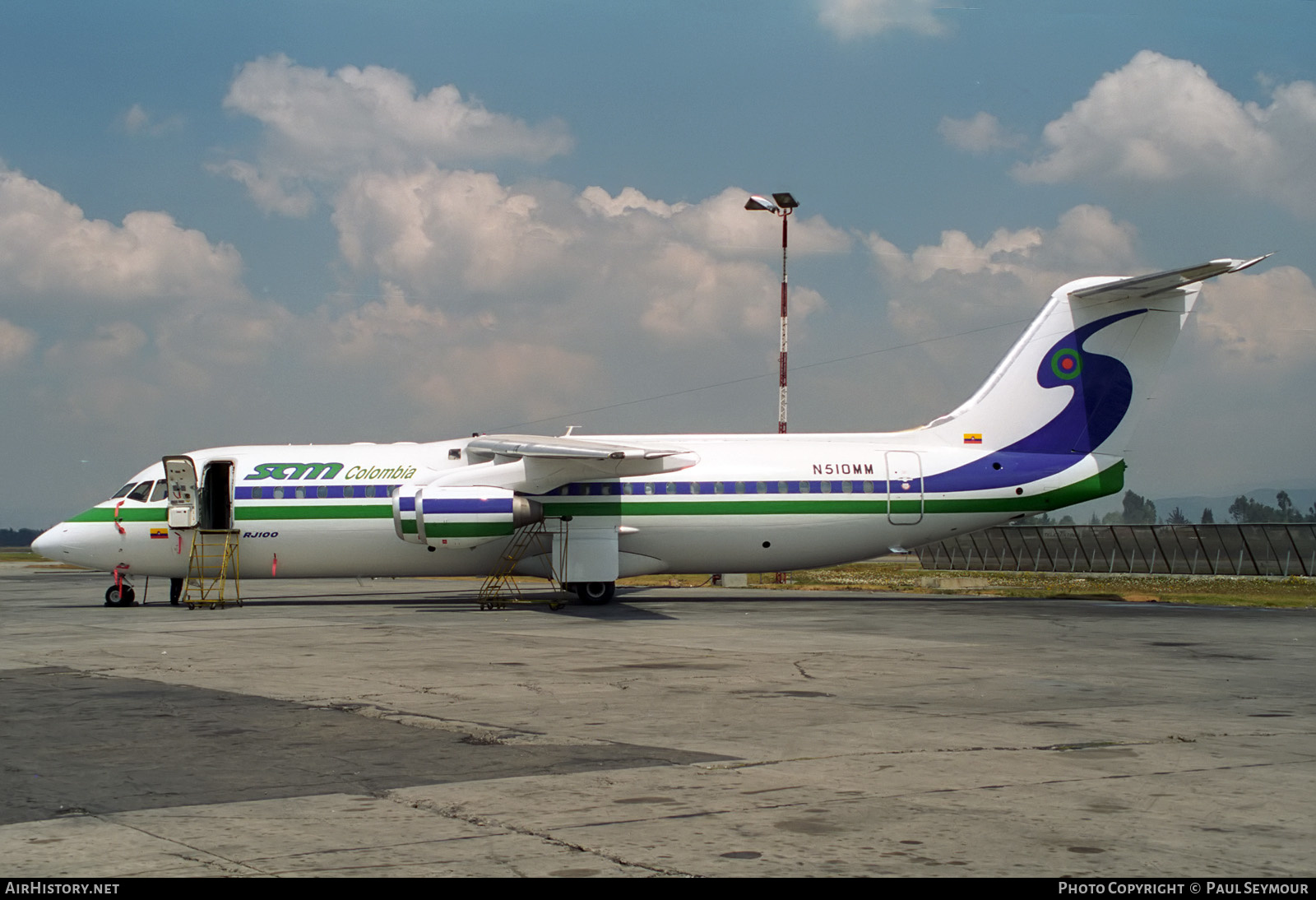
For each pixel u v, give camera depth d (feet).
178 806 25.98
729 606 93.61
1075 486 97.55
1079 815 24.95
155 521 94.27
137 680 47.21
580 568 92.63
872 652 58.13
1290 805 25.81
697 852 22.22
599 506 93.45
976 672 49.80
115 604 97.81
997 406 98.22
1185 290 98.17
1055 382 98.17
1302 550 157.99
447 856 21.97
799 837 23.25
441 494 89.15
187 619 80.28
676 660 54.34
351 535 94.12
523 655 56.54
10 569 228.63
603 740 33.73
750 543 95.55
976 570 200.64
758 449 97.09
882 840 23.03
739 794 26.94
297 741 33.71
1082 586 139.85
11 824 24.45
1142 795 26.84
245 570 95.55
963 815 24.98
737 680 47.21
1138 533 177.88
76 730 35.73
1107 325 98.12
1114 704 40.78
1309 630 71.97
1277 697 42.73
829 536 96.02
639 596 108.88
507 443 90.48
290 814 25.25
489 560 95.25
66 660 54.80
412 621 78.28
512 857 21.90
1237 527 166.50
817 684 45.70
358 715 38.37
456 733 34.99
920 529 96.84
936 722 36.78
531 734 34.81
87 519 94.43
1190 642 64.28
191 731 35.55
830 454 96.94
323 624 75.56
